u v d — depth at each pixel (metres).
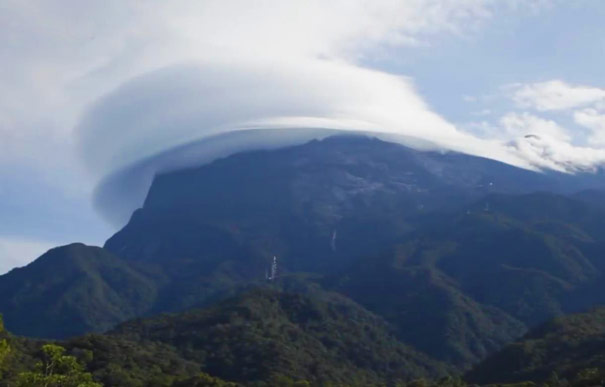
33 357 120.75
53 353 80.75
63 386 78.50
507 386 109.75
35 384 76.44
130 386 119.12
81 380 80.25
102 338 144.25
